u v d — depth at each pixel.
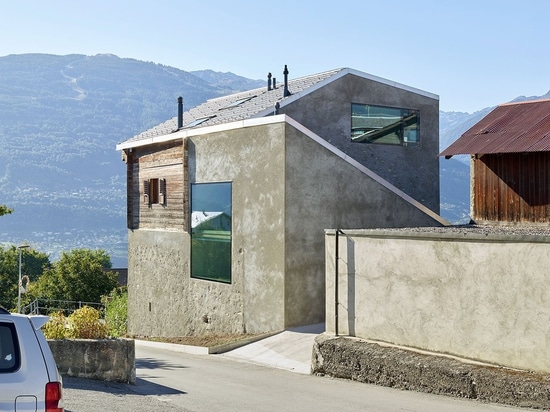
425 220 22.98
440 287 13.78
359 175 21.67
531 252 12.10
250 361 18.27
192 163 24.98
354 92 25.95
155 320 27.81
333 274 16.20
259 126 21.34
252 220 21.66
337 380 14.73
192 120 29.16
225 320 23.03
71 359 13.50
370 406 11.55
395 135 26.97
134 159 29.94
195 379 14.73
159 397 12.05
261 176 21.27
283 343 19.19
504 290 12.54
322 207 20.95
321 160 20.95
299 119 24.66
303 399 12.25
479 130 20.42
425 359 13.34
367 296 15.41
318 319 20.81
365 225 21.73
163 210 27.38
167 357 19.62
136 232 29.48
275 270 20.61
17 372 6.19
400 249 14.66
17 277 76.62
